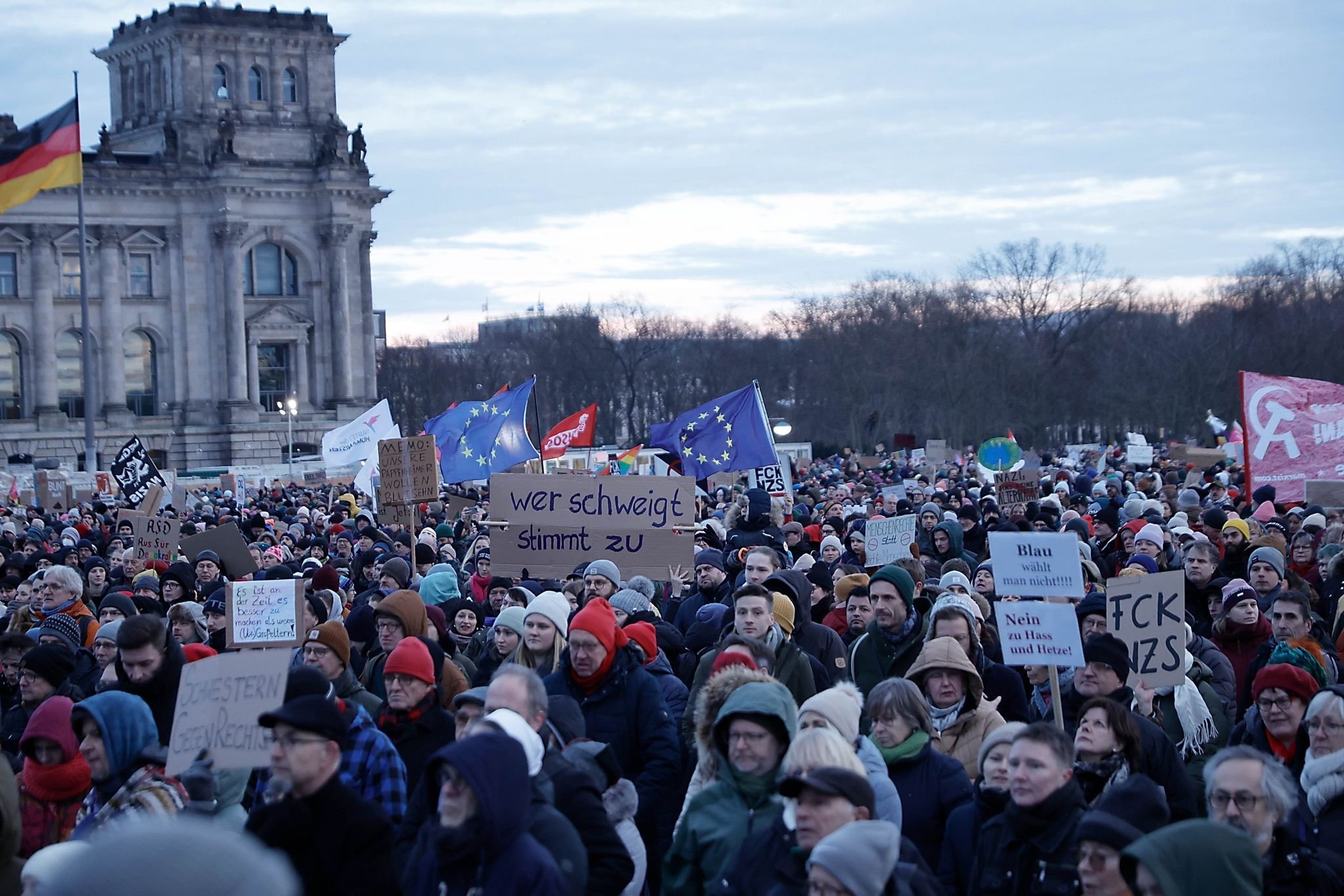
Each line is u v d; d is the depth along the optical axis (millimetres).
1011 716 13430
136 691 12398
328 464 55969
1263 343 153875
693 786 10586
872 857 7789
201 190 140000
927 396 161000
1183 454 72938
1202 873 7316
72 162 53000
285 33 142250
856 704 10359
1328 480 29781
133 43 144250
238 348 140000
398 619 14297
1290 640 14219
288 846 8547
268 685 10164
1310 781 10664
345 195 142875
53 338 134500
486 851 8125
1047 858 9211
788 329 183750
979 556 28719
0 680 16078
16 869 10117
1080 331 171500
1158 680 13336
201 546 26688
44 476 73375
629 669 12625
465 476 37156
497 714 9312
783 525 29109
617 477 21031
